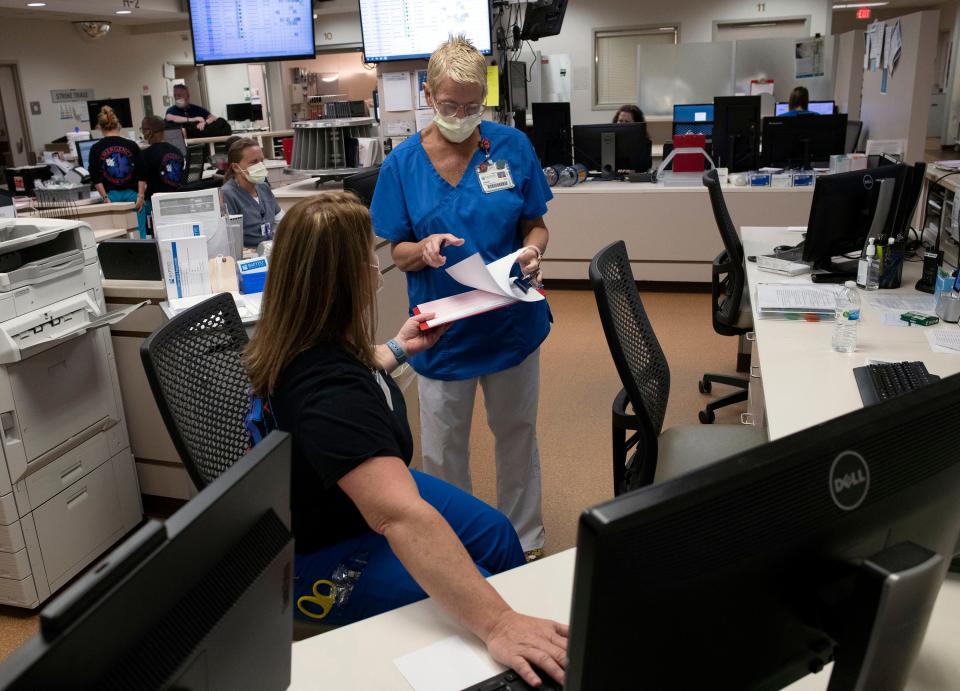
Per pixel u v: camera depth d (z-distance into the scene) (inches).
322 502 54.0
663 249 214.5
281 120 490.0
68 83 467.8
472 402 92.9
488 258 87.4
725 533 27.0
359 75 546.6
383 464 47.1
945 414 32.5
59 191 245.9
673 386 157.0
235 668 28.5
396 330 137.2
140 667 23.1
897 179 118.2
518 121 194.2
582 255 221.8
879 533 31.6
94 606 21.3
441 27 147.1
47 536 97.3
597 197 214.8
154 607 23.8
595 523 24.4
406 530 45.4
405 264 87.9
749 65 357.4
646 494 25.6
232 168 163.8
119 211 241.8
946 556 36.7
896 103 233.0
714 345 179.2
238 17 179.8
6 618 96.8
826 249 116.1
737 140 218.8
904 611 30.0
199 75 542.0
